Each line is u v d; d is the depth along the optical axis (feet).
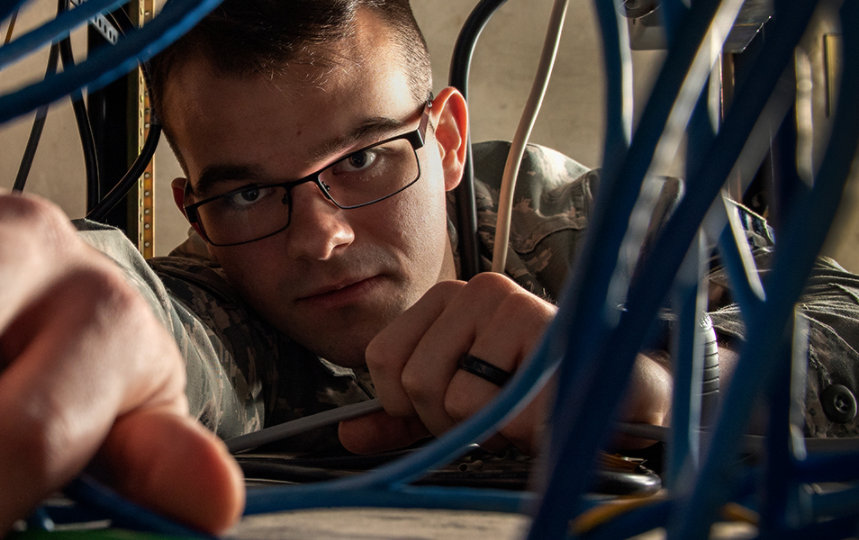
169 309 1.86
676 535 0.39
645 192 0.41
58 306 0.62
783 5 0.39
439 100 2.98
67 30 0.54
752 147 0.41
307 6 2.37
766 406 0.47
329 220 2.46
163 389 0.69
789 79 0.44
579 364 0.41
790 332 0.47
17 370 0.58
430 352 1.63
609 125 0.47
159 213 9.58
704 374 1.57
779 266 0.39
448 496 0.66
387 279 2.62
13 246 0.59
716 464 0.39
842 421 1.92
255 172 2.44
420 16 9.54
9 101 0.51
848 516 0.44
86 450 0.57
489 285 1.67
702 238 0.55
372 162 2.56
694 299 0.55
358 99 2.47
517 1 9.47
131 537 0.48
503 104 9.51
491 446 1.53
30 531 0.50
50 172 9.60
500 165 3.89
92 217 2.86
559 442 0.40
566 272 3.31
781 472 0.47
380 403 1.67
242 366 2.37
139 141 3.36
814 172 0.38
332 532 0.67
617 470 1.19
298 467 1.29
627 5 1.99
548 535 0.39
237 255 2.56
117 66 0.51
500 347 1.56
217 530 0.58
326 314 2.57
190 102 2.44
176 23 0.52
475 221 3.19
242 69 2.33
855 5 0.37
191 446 0.59
